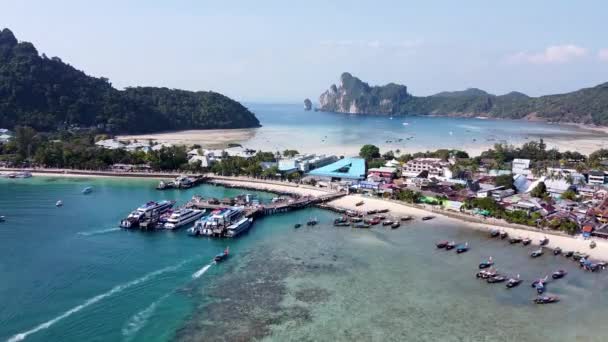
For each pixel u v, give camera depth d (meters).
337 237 137.38
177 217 148.50
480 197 172.50
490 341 80.25
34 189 198.25
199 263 114.81
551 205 165.00
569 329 84.75
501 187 192.50
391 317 88.12
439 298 96.38
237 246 128.62
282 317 87.56
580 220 147.00
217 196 192.62
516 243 132.25
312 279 105.31
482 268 113.19
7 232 137.00
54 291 97.25
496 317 88.75
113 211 163.25
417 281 104.88
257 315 88.19
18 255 117.81
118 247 126.25
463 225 149.50
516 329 84.44
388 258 119.44
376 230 144.25
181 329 82.88
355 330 83.19
